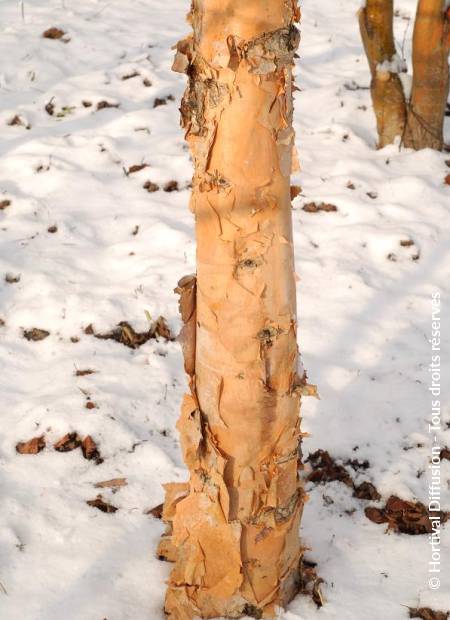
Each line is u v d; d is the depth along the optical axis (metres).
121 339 4.12
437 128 5.70
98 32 7.25
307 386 2.50
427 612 2.81
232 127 2.24
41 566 2.92
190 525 2.61
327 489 3.36
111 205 5.19
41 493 3.24
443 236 4.94
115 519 3.14
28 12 7.57
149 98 6.34
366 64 7.01
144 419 3.63
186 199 5.27
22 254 4.69
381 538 3.14
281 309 2.40
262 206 2.31
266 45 2.18
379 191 5.31
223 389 2.45
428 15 5.33
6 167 5.43
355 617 2.78
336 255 4.75
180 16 7.79
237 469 2.51
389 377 3.92
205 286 2.40
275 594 2.72
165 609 2.76
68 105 6.19
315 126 6.08
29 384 3.82
